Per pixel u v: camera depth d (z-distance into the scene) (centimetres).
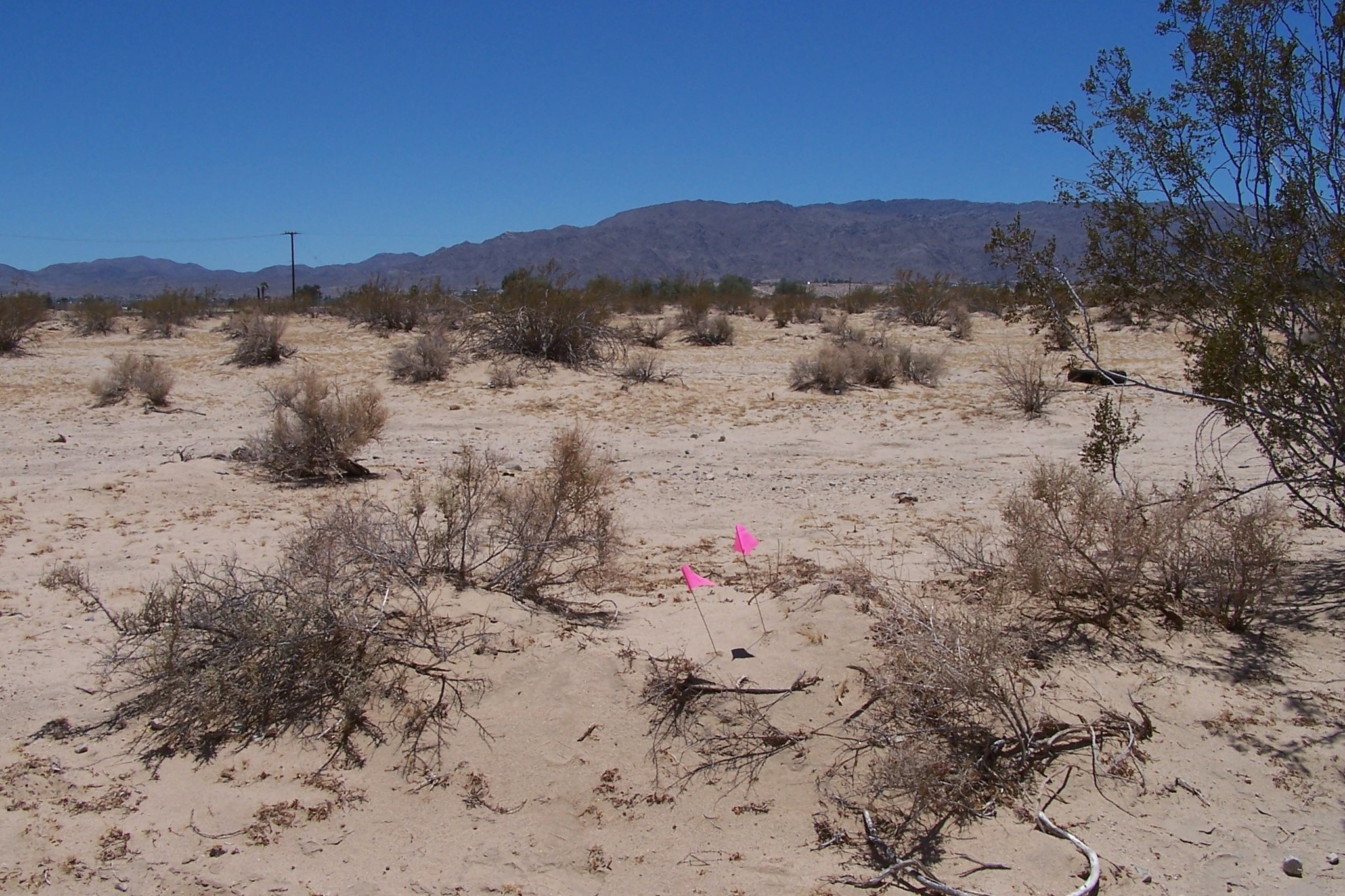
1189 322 648
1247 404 606
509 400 1719
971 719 475
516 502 666
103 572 704
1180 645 576
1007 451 1273
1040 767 461
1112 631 586
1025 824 425
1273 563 603
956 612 557
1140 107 631
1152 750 475
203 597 525
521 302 2138
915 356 2052
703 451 1295
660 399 1745
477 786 438
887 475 1128
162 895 377
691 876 396
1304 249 588
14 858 389
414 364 1933
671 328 2877
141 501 924
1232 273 603
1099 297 669
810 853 409
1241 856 409
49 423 1471
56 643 568
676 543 814
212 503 930
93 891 376
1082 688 524
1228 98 609
